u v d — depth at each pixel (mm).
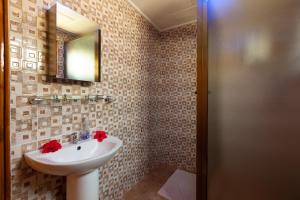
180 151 2502
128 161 1952
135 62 2057
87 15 1377
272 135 578
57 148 1064
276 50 566
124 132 1871
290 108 548
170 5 2014
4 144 883
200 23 713
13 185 925
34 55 1018
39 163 895
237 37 638
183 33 2465
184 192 1932
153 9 2092
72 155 1160
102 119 1558
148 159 2389
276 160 573
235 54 643
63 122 1204
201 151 714
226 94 664
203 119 707
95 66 1428
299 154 540
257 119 603
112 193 1704
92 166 994
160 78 2594
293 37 540
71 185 1121
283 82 557
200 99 714
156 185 2090
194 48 2395
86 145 1268
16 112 935
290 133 551
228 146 664
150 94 2424
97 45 1443
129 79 1948
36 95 1031
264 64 586
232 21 647
